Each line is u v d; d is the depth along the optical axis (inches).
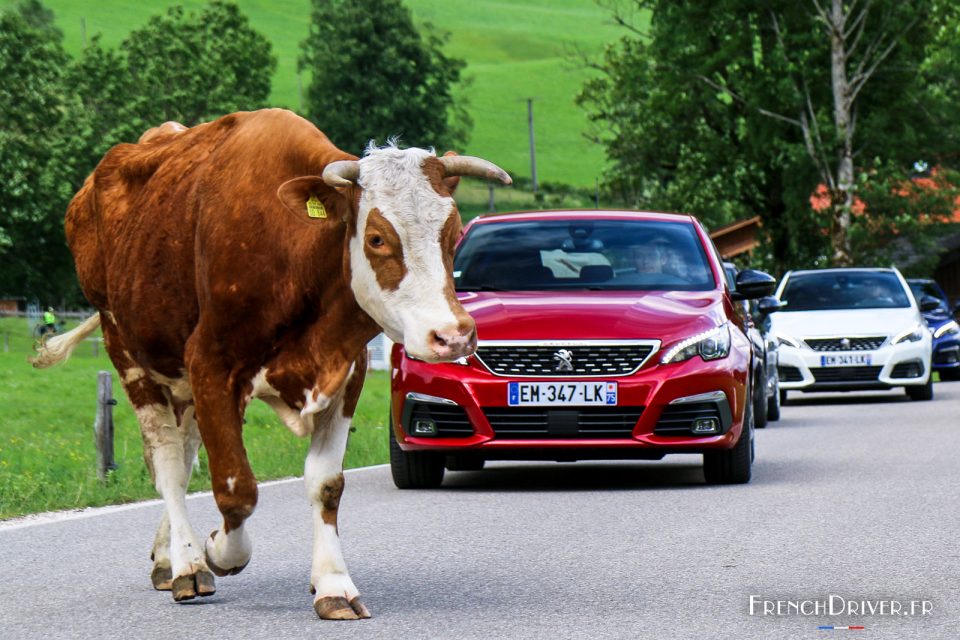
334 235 390.6
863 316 1406.3
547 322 672.4
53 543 552.4
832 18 2837.1
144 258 449.4
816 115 3016.7
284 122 422.6
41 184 3750.0
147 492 720.3
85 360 2812.5
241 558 422.6
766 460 829.8
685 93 3041.3
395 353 700.0
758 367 1067.3
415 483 712.4
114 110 4483.3
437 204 375.6
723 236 3681.1
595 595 425.7
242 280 407.8
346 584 404.2
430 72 6555.1
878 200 2802.7
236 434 414.0
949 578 444.1
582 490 694.5
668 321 679.1
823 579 444.8
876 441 940.0
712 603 410.3
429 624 387.9
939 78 2960.1
